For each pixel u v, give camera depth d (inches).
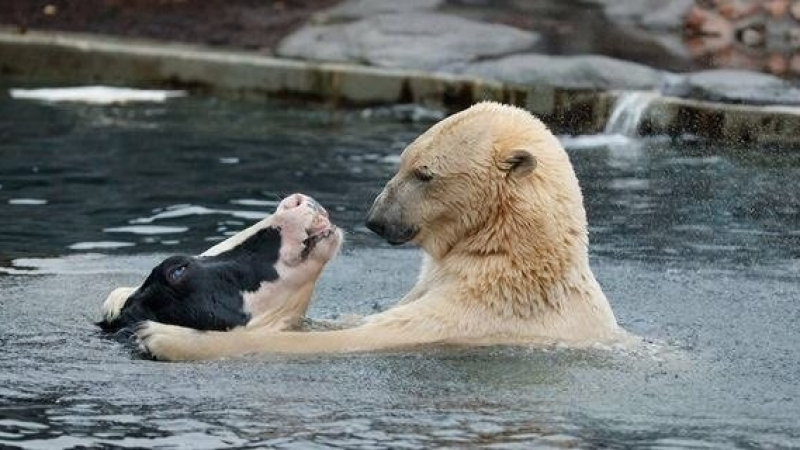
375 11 934.4
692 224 543.2
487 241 377.1
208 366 353.1
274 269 388.2
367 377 343.0
